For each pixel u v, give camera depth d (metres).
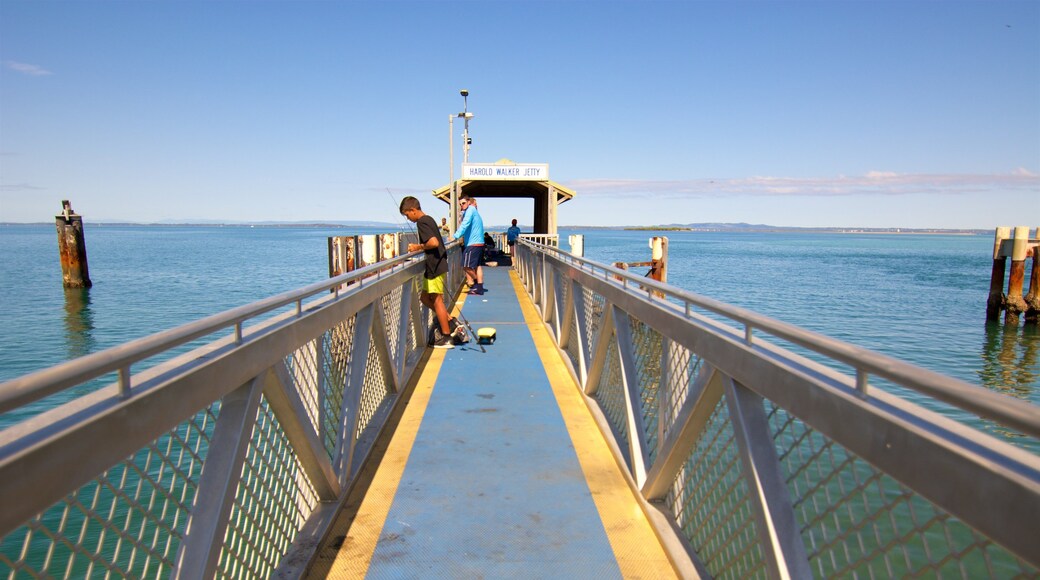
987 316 26.67
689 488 3.05
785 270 59.81
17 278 42.81
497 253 26.80
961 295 37.47
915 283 46.19
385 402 5.26
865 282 46.69
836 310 30.30
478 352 7.59
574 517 3.44
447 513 3.48
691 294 2.79
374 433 4.46
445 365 6.92
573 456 4.31
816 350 1.71
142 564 4.46
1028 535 1.03
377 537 3.21
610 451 4.38
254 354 2.32
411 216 7.45
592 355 5.37
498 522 3.38
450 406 5.43
